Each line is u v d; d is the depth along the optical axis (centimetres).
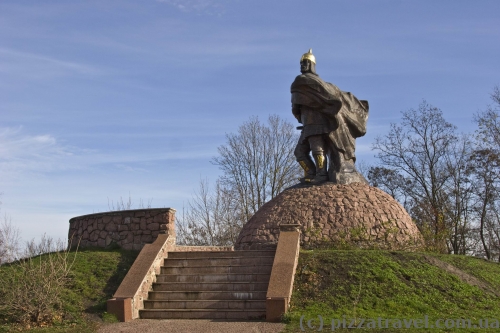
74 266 1681
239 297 1477
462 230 3594
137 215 1872
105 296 1521
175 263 1669
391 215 2153
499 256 3656
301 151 2402
